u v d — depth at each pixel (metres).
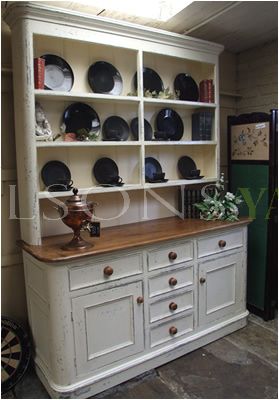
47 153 2.07
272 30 2.53
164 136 2.36
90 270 1.72
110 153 2.30
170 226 2.27
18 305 2.13
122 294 1.84
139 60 2.14
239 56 3.07
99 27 1.94
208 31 2.53
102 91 2.17
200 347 2.21
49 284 1.66
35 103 1.95
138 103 2.20
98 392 1.79
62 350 1.68
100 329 1.78
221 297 2.32
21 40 1.74
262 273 2.57
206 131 2.59
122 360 1.87
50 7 1.75
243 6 2.09
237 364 2.03
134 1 1.97
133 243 1.85
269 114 2.42
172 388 1.84
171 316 2.05
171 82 2.55
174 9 2.08
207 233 2.18
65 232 2.17
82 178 2.20
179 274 2.07
